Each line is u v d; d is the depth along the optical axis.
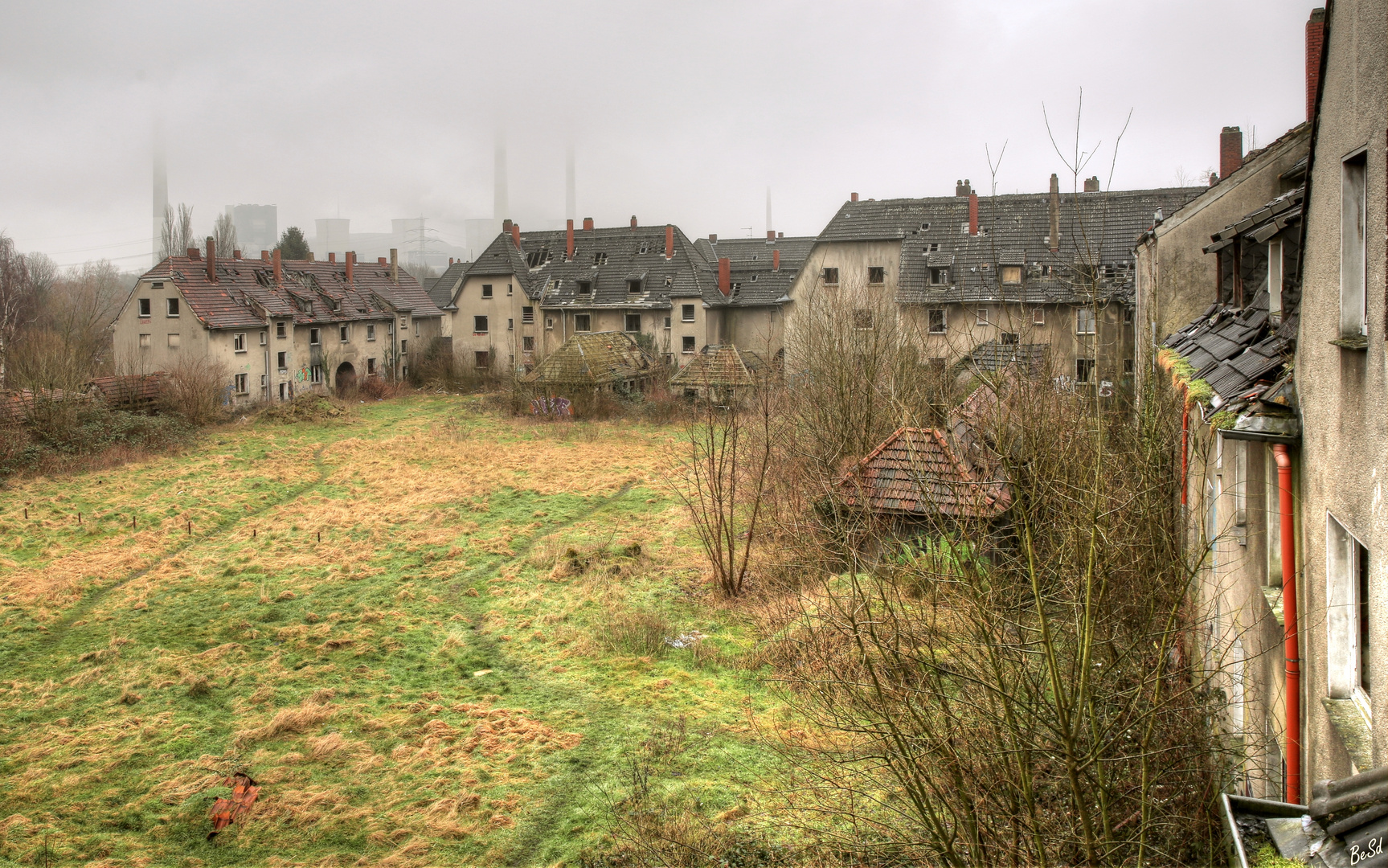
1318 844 4.37
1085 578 7.20
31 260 87.81
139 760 13.87
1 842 11.63
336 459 38.72
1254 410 6.79
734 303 58.44
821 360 24.50
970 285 39.56
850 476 16.12
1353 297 5.50
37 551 25.12
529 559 24.30
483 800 12.46
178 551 25.92
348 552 25.41
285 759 13.82
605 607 20.30
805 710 10.72
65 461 34.94
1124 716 7.12
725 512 26.56
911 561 10.79
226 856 11.40
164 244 82.44
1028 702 6.94
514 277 61.19
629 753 13.50
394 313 62.47
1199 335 12.82
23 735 14.79
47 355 39.97
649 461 37.78
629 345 55.19
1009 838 7.40
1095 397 8.64
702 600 20.52
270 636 19.22
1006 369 8.91
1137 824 7.57
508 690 16.39
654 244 60.78
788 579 18.94
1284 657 6.84
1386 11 4.79
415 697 16.12
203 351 47.47
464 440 42.72
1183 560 7.84
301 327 54.56
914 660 7.50
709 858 10.05
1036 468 7.61
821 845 9.63
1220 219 17.56
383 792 12.84
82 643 18.95
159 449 39.47
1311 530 6.25
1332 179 5.81
